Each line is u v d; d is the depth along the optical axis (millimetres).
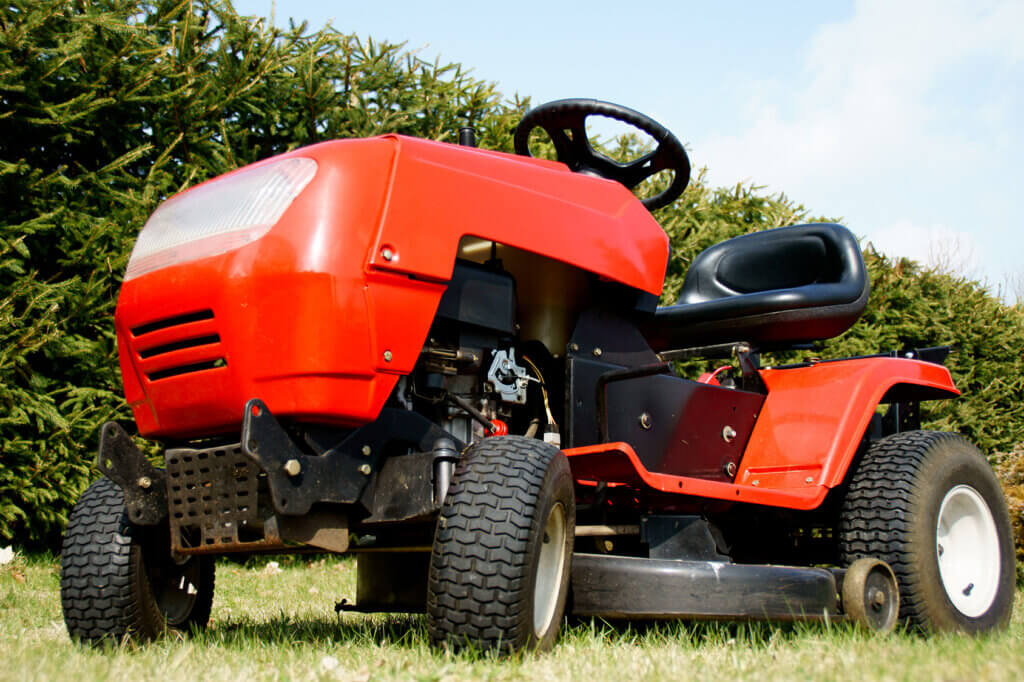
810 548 3715
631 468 2686
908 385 3660
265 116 6582
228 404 2545
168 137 6102
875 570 2986
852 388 3406
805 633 2711
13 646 2660
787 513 3484
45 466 5250
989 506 3547
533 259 3045
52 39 5445
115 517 2789
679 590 2693
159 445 5609
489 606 2307
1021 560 5914
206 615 3178
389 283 2537
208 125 6273
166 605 3031
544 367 3125
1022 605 4402
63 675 2115
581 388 3010
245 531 2574
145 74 5805
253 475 2438
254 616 3895
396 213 2566
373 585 3102
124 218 5566
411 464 2562
